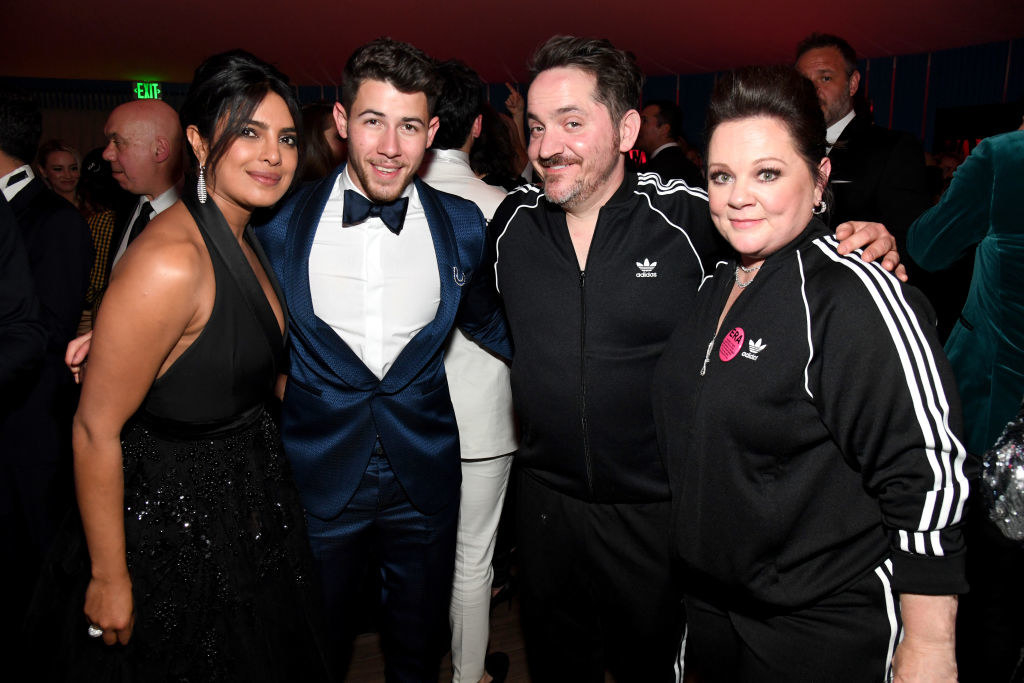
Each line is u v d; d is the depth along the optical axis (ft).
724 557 4.07
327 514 5.36
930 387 3.34
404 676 6.20
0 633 6.37
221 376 4.29
